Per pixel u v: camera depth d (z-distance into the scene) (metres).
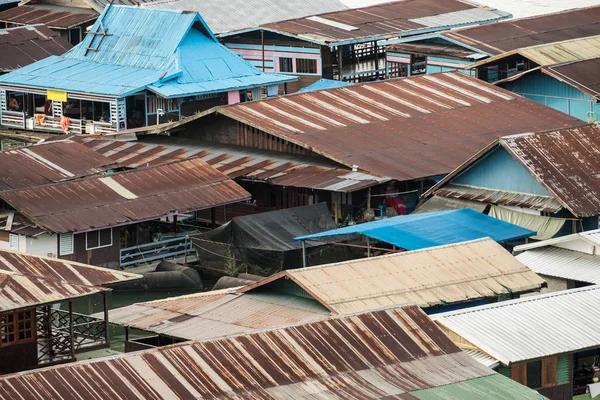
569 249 59.72
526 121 83.25
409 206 74.69
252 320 52.12
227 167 77.44
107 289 52.06
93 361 42.31
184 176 75.06
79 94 94.06
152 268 70.81
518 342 48.03
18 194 69.81
